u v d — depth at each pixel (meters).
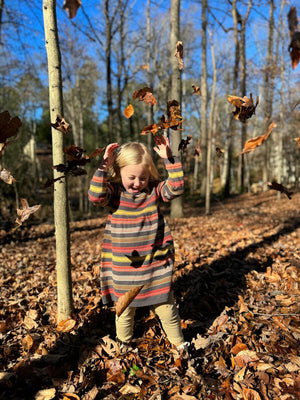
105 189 1.83
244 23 14.19
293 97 11.38
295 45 1.18
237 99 1.62
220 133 15.95
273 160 25.11
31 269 4.07
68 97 19.58
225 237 5.49
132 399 1.73
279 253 4.09
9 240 6.52
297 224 6.35
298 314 2.48
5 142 1.49
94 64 17.00
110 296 2.06
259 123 19.53
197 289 3.04
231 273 3.46
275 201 12.78
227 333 2.25
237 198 16.39
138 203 1.93
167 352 2.10
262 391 1.71
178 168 1.88
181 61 1.90
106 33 12.09
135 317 2.57
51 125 1.80
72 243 6.07
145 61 17.23
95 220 10.37
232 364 1.94
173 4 7.28
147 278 1.90
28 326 2.45
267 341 2.17
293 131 14.38
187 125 24.41
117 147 1.84
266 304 2.72
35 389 1.81
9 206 8.47
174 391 1.77
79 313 2.61
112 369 1.95
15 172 9.19
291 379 1.77
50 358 2.05
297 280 3.11
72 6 1.06
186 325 2.39
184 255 4.21
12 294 3.19
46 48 2.10
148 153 1.86
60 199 2.30
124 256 1.91
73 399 1.71
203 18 12.98
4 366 1.99
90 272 3.64
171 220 8.68
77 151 1.67
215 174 31.41
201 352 2.10
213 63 9.29
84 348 2.17
